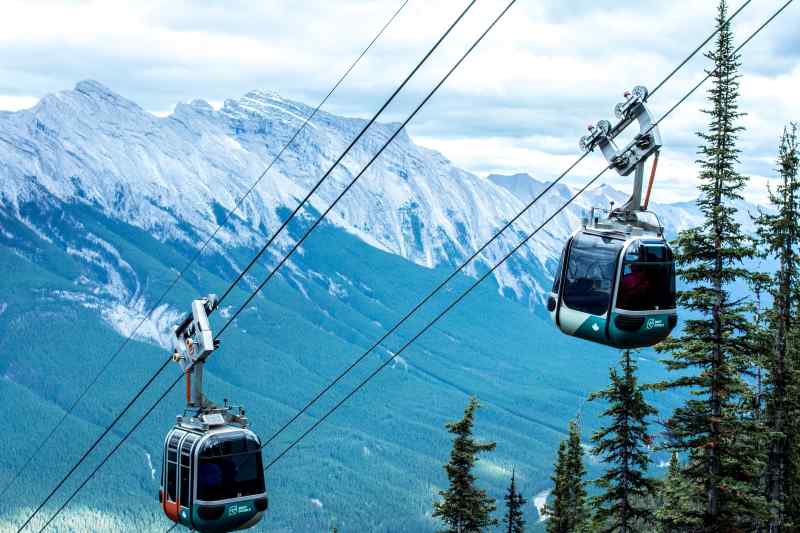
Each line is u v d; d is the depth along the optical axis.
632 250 20.78
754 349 34.78
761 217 38.28
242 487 22.53
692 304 34.97
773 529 39.94
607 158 20.83
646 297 20.77
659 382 36.28
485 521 48.66
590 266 21.33
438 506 48.66
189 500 22.39
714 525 35.25
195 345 23.69
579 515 56.75
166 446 23.44
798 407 39.28
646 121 20.28
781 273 38.19
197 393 23.89
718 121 33.84
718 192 33.97
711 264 34.69
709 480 35.81
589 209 22.02
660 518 36.38
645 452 41.44
